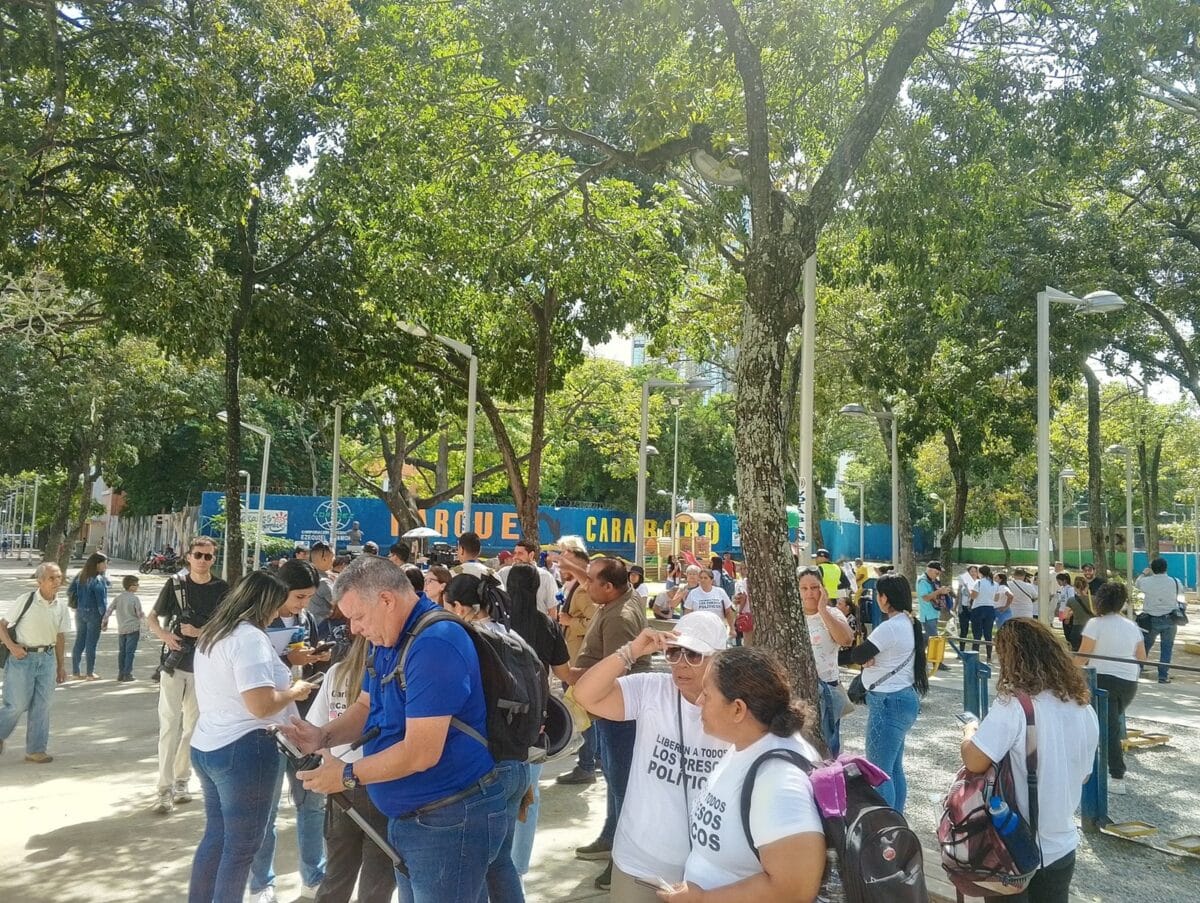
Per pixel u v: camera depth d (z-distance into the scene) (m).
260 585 4.69
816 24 9.15
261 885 5.35
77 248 14.05
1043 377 14.48
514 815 4.02
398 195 12.77
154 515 62.47
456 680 3.44
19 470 35.84
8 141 11.56
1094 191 19.84
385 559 3.68
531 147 11.77
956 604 20.89
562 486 55.84
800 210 7.46
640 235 15.29
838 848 2.61
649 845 3.64
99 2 12.47
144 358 30.17
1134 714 12.38
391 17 11.45
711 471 54.59
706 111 10.12
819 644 7.43
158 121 12.14
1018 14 10.01
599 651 6.20
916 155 10.18
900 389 26.31
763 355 7.05
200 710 4.66
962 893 3.89
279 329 17.91
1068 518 71.56
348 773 3.40
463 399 22.41
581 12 8.59
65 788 7.77
